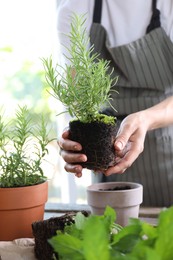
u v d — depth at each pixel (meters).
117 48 1.90
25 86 3.63
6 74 3.58
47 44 2.74
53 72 1.36
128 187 1.53
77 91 1.35
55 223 1.22
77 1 1.90
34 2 3.09
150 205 1.97
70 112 1.37
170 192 1.94
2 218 1.37
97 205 1.44
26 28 3.19
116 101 1.90
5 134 1.43
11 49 3.35
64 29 1.89
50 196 3.26
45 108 3.50
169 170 1.93
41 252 1.22
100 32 1.93
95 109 1.37
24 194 1.37
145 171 1.94
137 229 0.94
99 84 1.36
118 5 1.92
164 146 1.91
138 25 1.94
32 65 3.52
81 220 1.06
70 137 1.39
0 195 1.36
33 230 1.24
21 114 1.43
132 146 1.51
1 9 3.12
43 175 1.43
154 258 0.79
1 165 1.40
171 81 1.90
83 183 3.06
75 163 1.39
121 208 1.42
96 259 0.81
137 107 1.89
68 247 0.89
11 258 1.24
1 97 3.54
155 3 1.91
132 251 0.86
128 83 1.90
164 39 1.91
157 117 1.66
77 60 1.35
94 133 1.35
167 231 0.83
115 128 1.38
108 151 1.36
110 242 0.97
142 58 1.90
